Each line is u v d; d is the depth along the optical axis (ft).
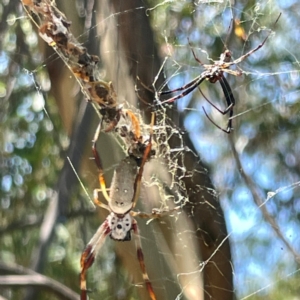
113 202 0.92
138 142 0.90
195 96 1.73
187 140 1.29
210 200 1.26
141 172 0.92
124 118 0.90
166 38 1.43
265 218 1.68
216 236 1.25
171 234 1.20
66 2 1.16
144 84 1.17
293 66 1.76
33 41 1.61
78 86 1.16
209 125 1.79
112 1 1.17
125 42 1.16
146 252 1.18
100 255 1.84
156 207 1.17
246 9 1.61
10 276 1.11
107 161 1.07
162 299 1.19
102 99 0.87
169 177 1.22
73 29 1.17
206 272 1.24
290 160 1.86
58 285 1.14
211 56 1.62
